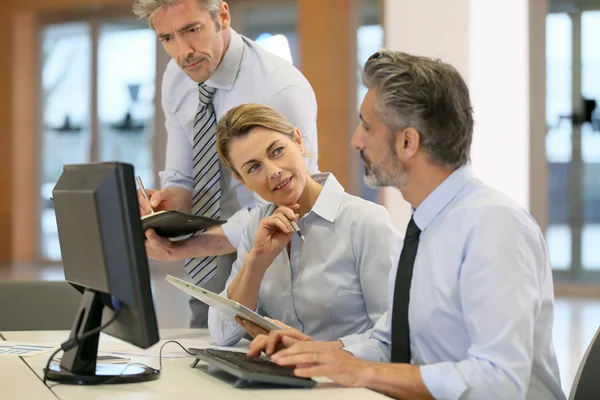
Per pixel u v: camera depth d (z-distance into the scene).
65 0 9.55
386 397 1.43
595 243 7.52
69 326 2.68
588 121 7.47
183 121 2.85
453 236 1.57
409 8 5.87
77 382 1.55
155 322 1.44
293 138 2.15
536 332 1.57
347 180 7.73
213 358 1.66
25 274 9.16
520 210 1.54
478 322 1.48
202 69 2.61
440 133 1.55
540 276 1.52
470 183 1.61
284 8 8.12
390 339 1.78
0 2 9.78
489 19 5.83
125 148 9.51
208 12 2.57
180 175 2.90
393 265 1.78
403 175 1.61
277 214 2.07
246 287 2.09
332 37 7.75
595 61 7.43
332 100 7.77
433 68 1.56
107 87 9.54
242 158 2.09
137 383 1.57
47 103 9.77
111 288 1.43
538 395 1.59
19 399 1.42
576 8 7.43
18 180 9.84
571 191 7.55
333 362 1.51
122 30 9.45
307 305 2.13
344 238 2.10
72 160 9.73
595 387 1.70
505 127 5.94
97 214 1.43
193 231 2.27
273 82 2.66
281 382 1.51
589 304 6.82
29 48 9.77
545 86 7.54
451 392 1.45
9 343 2.09
